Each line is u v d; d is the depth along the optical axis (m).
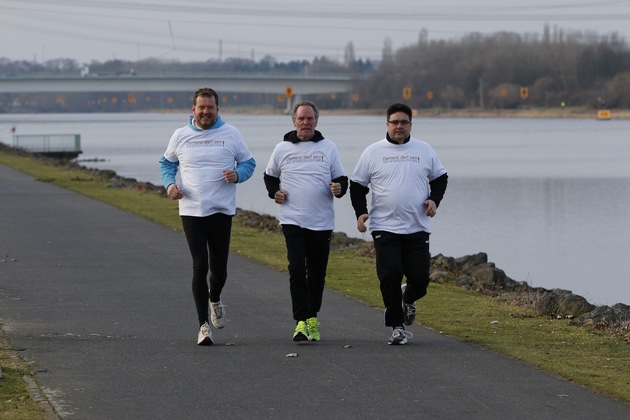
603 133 180.62
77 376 14.27
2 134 197.62
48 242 30.11
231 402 13.06
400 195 16.42
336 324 18.41
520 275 37.41
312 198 16.72
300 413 12.61
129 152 130.12
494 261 40.69
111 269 24.83
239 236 33.31
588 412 12.72
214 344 16.52
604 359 15.66
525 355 15.80
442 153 123.88
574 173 91.06
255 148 135.00
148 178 84.88
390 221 16.50
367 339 17.03
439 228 51.69
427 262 16.66
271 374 14.52
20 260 26.27
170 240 30.80
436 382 14.10
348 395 13.43
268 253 28.75
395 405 12.96
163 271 24.55
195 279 16.52
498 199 67.44
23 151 106.25
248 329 17.81
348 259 28.33
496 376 14.46
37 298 20.64
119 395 13.34
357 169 16.77
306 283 16.73
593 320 19.06
